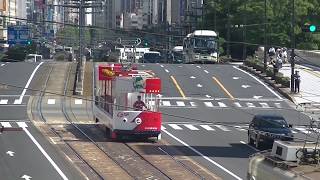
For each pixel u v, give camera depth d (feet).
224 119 404.57
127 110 306.14
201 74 577.02
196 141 316.60
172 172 231.50
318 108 248.32
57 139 310.24
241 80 553.23
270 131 287.89
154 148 289.33
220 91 510.58
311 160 125.18
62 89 501.97
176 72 582.76
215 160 258.57
